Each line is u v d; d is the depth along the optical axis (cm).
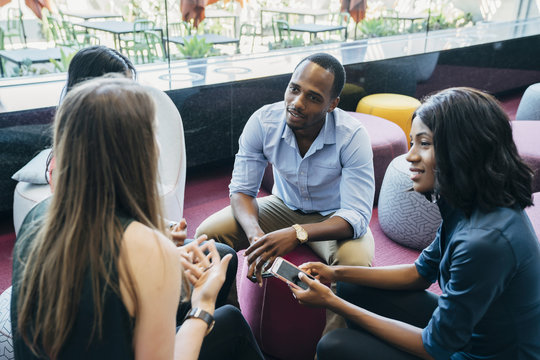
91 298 77
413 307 142
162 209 87
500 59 535
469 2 533
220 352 122
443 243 126
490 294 104
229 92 318
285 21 388
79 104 77
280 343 177
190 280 112
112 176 78
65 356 81
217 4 342
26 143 251
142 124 79
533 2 608
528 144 281
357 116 327
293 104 167
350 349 124
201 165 351
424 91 461
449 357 114
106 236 77
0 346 135
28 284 81
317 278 147
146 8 309
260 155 193
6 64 278
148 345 83
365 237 179
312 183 186
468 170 106
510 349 112
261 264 157
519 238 103
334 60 168
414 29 492
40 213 90
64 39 289
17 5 269
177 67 337
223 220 189
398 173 247
